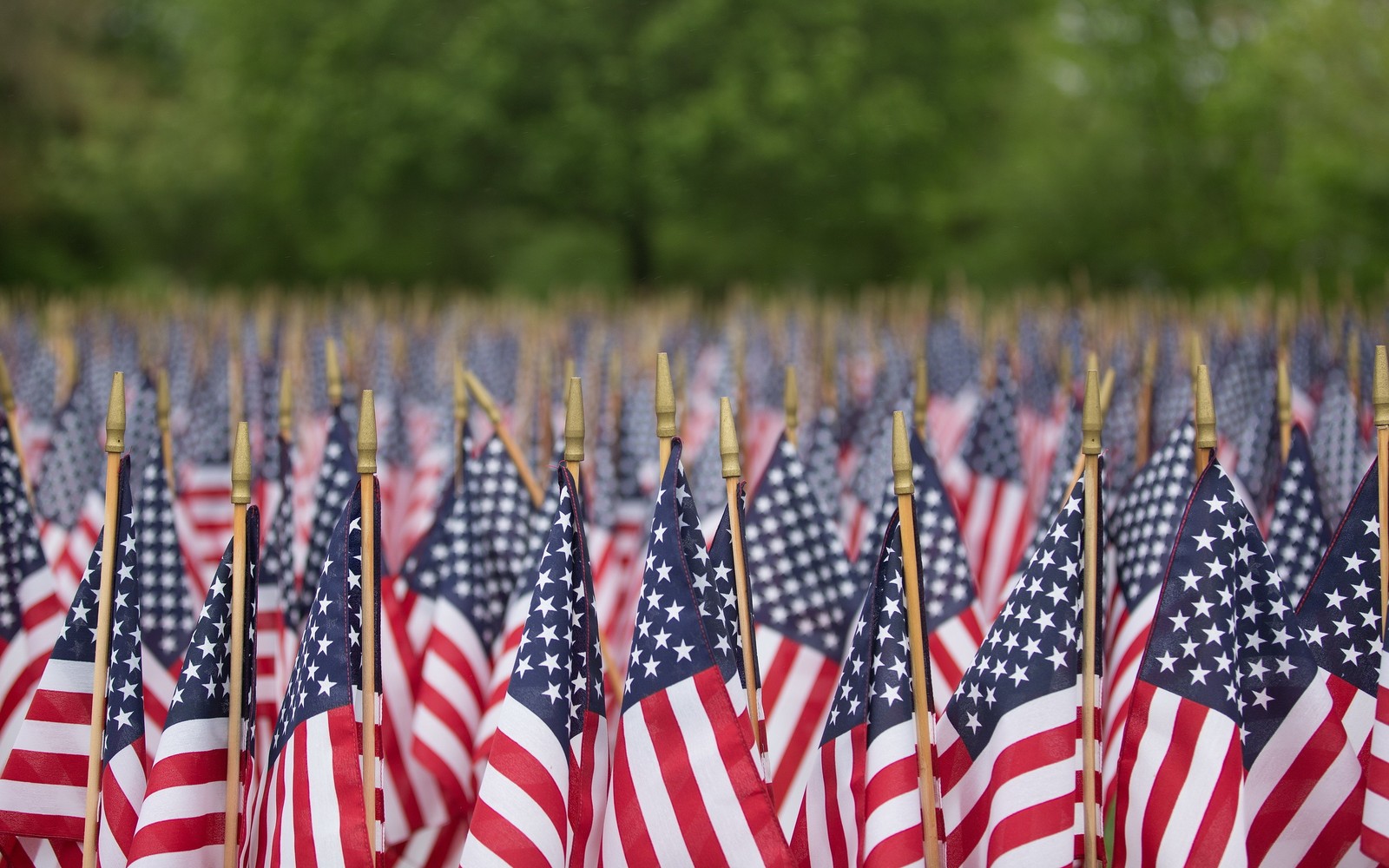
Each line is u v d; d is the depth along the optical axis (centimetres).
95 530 963
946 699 741
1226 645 589
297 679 614
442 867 759
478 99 3600
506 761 583
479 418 1376
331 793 589
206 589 1056
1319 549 757
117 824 616
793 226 4147
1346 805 621
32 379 1485
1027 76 4594
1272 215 3738
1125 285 4278
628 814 585
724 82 3569
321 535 789
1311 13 3297
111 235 4781
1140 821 591
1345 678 655
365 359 1634
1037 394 1388
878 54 3759
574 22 3575
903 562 597
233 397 1188
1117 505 724
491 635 787
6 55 4478
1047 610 608
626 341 1795
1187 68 4075
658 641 591
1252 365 1343
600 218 4003
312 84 3762
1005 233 4609
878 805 586
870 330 1717
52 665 643
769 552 732
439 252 4850
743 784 577
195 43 4600
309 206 4234
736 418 1070
